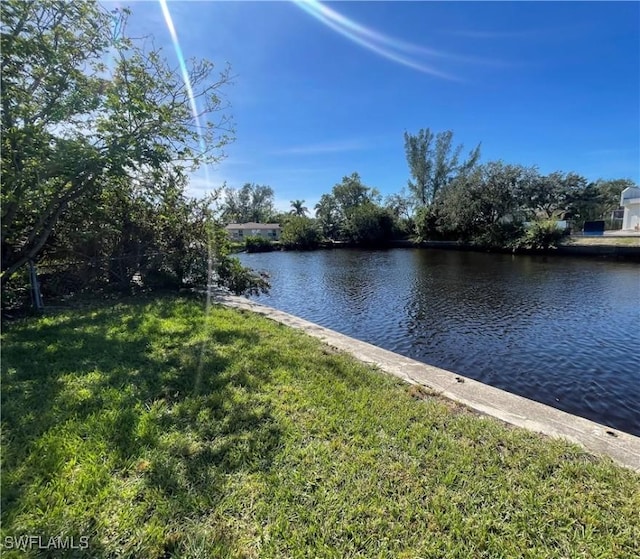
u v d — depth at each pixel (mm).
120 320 4656
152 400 2510
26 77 4379
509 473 1867
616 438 2314
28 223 5234
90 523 1410
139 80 5340
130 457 1836
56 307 5457
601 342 6535
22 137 4234
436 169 31562
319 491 1667
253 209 60500
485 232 26031
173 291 7281
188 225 7578
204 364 3227
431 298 10586
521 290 11391
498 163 25641
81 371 2926
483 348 6383
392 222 37469
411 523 1509
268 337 4336
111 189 6035
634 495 1715
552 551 1387
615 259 18734
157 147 5500
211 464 1821
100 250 6684
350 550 1366
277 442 2055
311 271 18109
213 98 6270
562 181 28797
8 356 3205
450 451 2045
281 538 1406
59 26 4469
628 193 31047
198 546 1340
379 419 2391
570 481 1812
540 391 4770
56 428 2053
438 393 2955
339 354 3881
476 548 1395
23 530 1352
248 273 8586
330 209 44469
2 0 3996
